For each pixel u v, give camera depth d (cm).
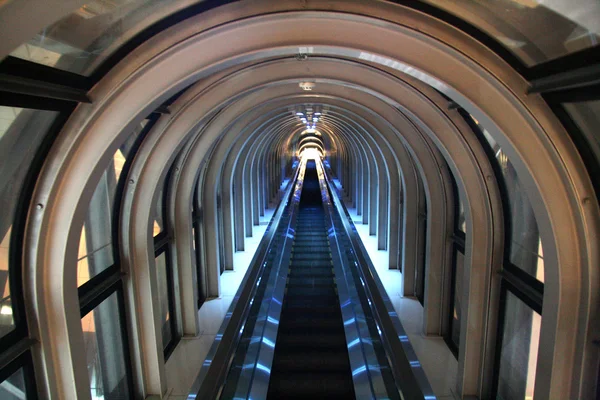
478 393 535
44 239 319
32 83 236
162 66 298
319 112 1081
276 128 1521
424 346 686
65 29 240
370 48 310
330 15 290
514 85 292
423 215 822
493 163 468
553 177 300
